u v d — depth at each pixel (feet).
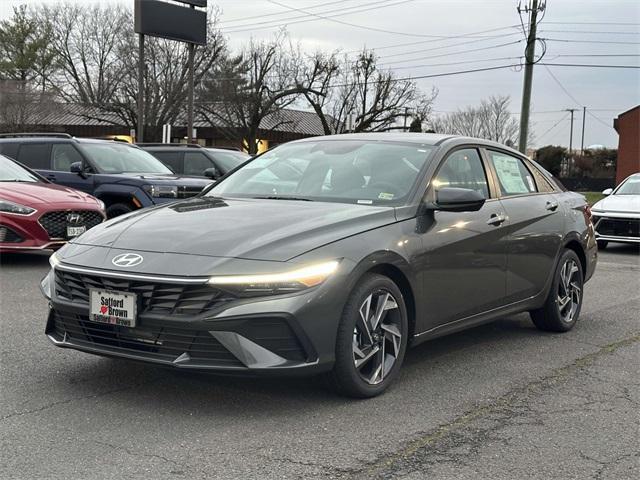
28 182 31.19
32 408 13.19
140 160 40.09
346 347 13.33
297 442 11.90
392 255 14.26
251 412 13.24
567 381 15.97
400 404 14.01
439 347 18.84
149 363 12.66
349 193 16.11
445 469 11.03
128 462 10.94
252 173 18.16
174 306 12.43
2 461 10.90
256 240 13.20
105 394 14.02
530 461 11.45
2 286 25.20
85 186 36.58
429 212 15.66
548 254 19.89
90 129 164.66
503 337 20.20
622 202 45.39
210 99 148.87
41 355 16.62
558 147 247.29
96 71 187.42
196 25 92.63
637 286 30.53
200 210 15.23
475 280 16.87
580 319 23.13
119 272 12.80
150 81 148.15
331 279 12.96
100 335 13.33
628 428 13.06
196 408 13.38
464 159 17.85
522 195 19.63
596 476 10.96
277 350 12.58
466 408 13.92
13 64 173.68
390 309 14.39
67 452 11.27
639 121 174.19
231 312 12.20
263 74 151.94
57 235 29.04
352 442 11.98
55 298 13.71
